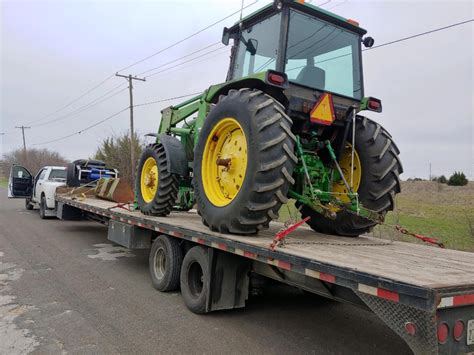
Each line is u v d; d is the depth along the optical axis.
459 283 2.29
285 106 4.37
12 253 7.80
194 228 4.73
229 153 4.44
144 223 5.95
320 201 4.56
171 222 5.43
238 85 4.65
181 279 4.97
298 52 4.52
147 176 6.64
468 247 8.33
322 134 4.87
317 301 5.23
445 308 2.21
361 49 5.16
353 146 4.55
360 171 4.72
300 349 3.77
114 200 9.67
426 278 2.42
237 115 4.10
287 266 3.25
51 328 4.14
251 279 4.61
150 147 6.53
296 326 4.35
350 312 4.83
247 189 3.84
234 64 5.39
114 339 3.90
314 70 4.65
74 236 10.11
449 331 2.23
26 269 6.58
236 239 3.94
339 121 4.73
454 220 12.64
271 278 4.27
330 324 4.43
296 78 4.47
